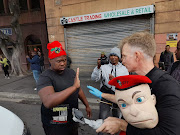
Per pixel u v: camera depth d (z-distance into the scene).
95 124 1.12
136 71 0.96
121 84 0.82
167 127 0.73
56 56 1.58
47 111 1.68
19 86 7.14
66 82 1.70
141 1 6.25
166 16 5.99
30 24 12.38
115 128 1.02
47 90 1.51
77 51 8.09
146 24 6.46
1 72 12.11
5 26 12.98
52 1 7.75
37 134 3.24
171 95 0.77
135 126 0.81
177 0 5.71
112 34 7.23
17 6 9.05
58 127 1.67
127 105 0.80
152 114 0.75
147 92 0.79
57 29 8.05
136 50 0.91
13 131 1.86
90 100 4.88
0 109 2.29
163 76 0.86
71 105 1.71
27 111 4.48
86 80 7.58
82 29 7.71
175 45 6.04
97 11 7.08
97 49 7.70
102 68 2.52
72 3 7.41
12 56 9.59
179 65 2.06
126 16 6.61
